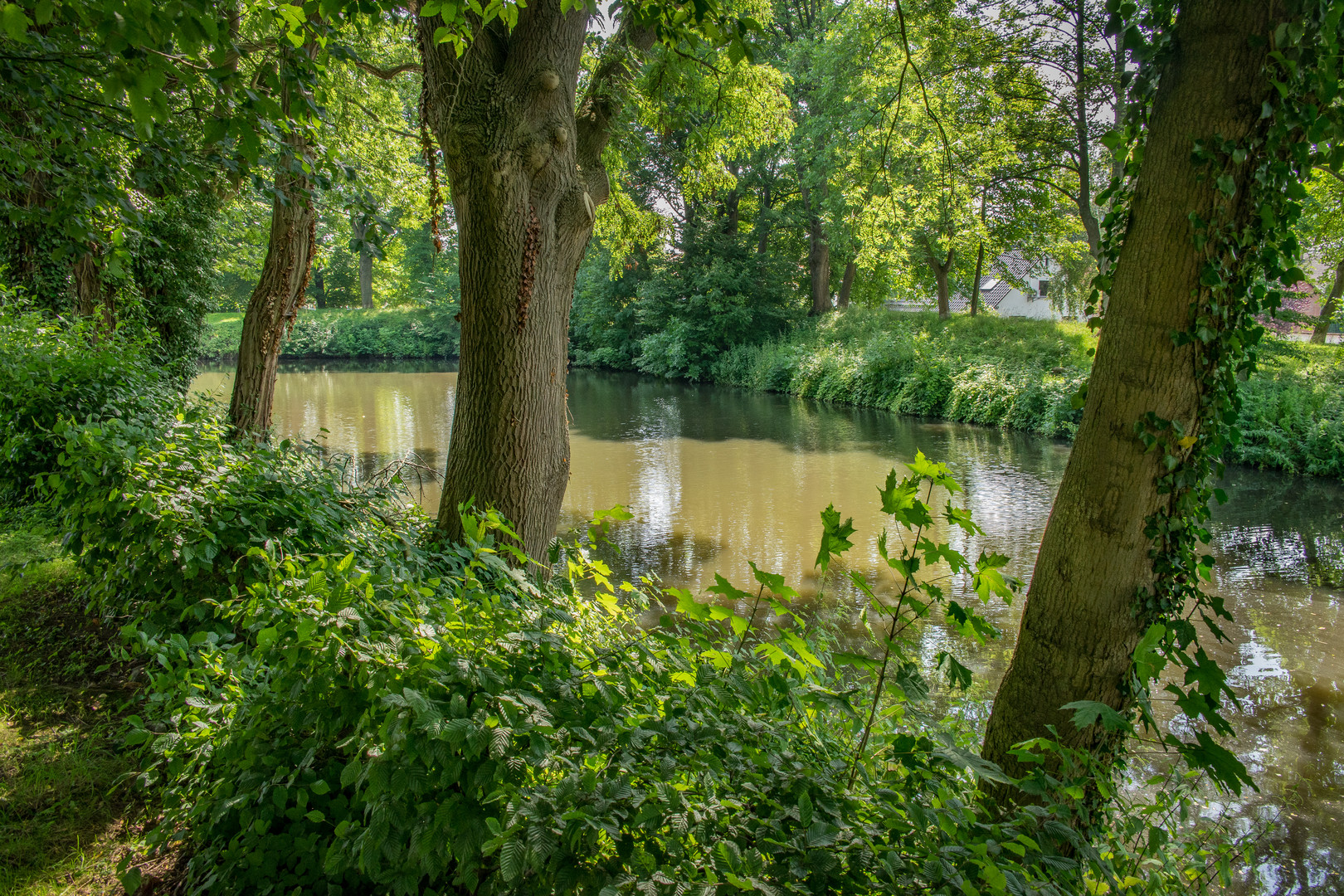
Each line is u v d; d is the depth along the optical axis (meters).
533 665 2.00
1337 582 8.41
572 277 5.39
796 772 1.84
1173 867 3.05
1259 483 13.02
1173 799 3.23
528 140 4.82
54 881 2.51
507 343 5.02
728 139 10.62
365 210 5.77
